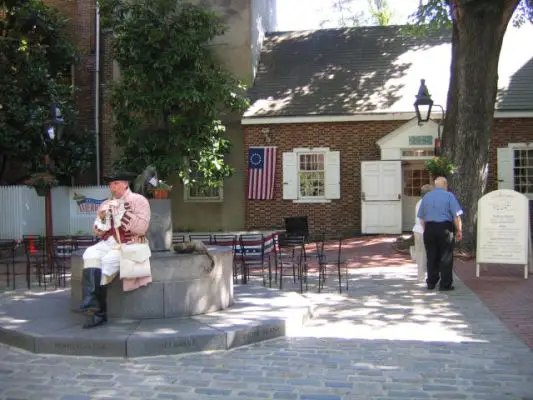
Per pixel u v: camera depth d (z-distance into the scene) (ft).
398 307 25.98
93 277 20.22
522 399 14.65
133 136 53.98
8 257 48.62
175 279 21.72
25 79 54.60
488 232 33.30
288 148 59.21
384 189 56.85
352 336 21.11
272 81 63.82
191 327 20.16
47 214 40.60
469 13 41.96
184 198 61.77
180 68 54.49
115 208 20.76
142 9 51.70
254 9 64.80
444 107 55.72
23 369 17.46
